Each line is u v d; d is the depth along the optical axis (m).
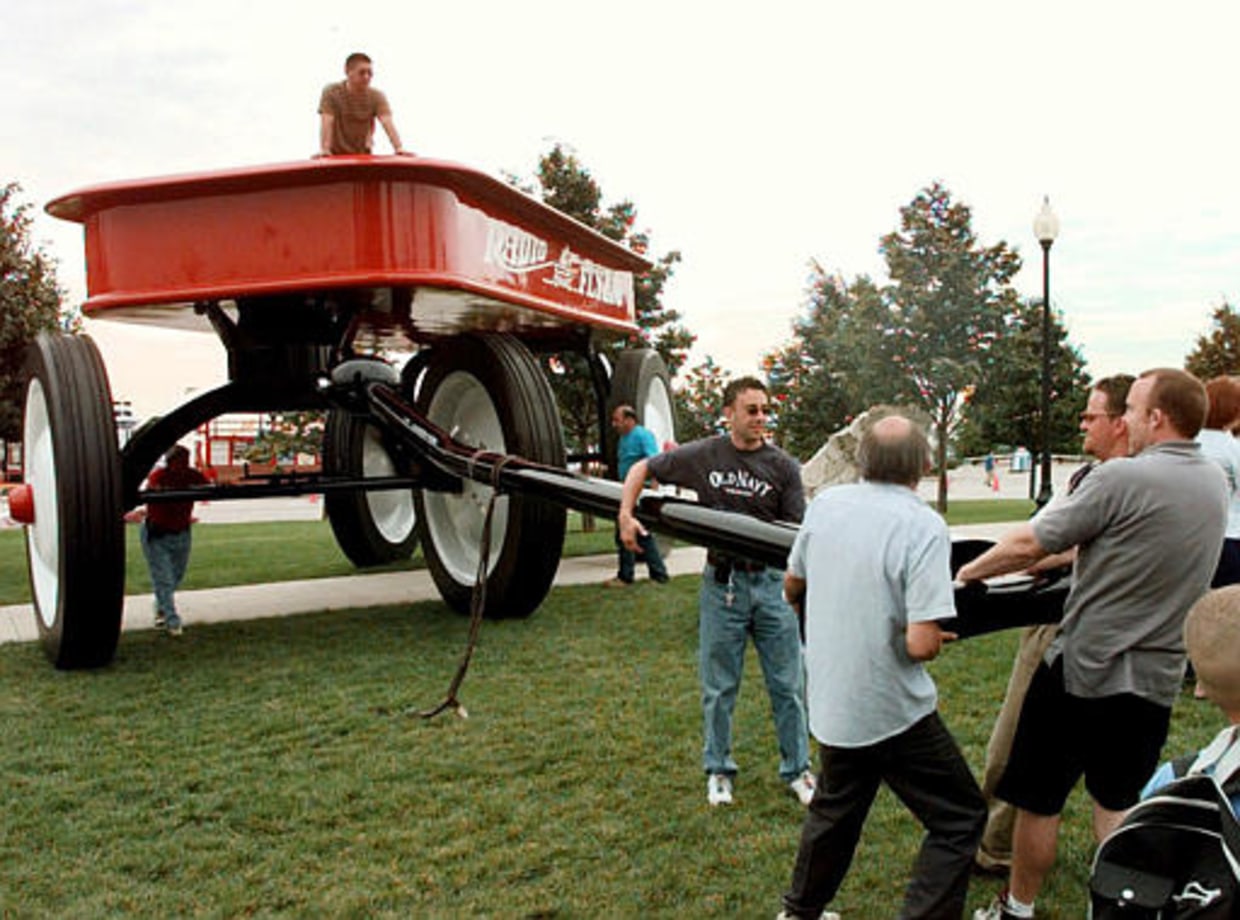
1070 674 3.07
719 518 3.79
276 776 4.58
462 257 5.89
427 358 9.36
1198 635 1.94
